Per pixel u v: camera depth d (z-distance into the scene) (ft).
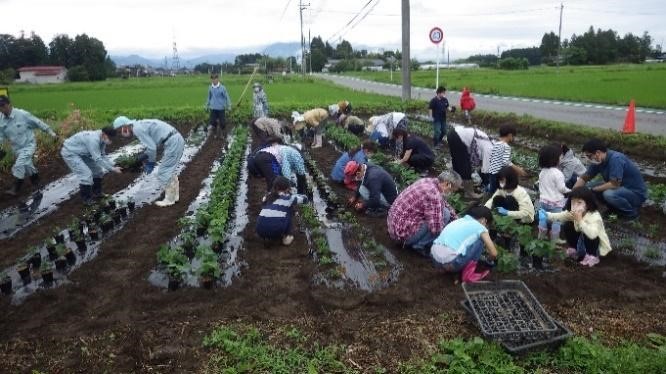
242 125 70.59
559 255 23.94
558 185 26.37
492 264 23.79
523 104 90.58
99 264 25.21
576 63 311.88
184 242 26.78
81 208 34.27
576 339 17.34
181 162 48.11
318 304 20.80
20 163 37.37
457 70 268.00
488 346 17.24
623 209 28.40
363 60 452.76
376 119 47.32
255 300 21.29
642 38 434.71
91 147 33.09
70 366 17.31
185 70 499.51
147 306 21.06
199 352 17.85
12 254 27.02
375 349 17.88
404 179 36.58
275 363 17.01
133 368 17.12
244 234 28.73
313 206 33.53
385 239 27.58
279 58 456.04
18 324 19.99
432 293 21.59
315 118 51.47
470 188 34.78
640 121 64.28
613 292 21.34
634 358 16.34
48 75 286.87
